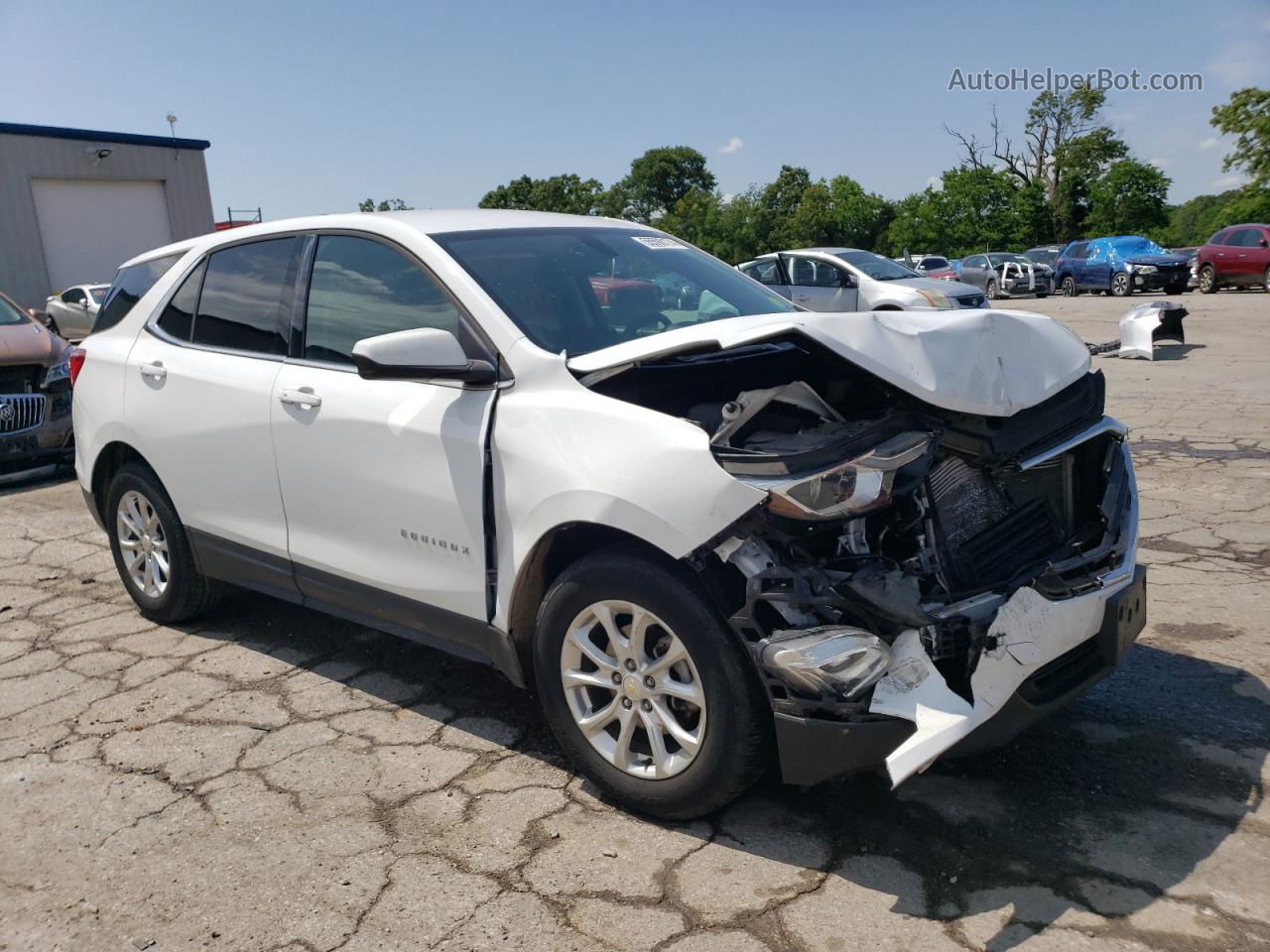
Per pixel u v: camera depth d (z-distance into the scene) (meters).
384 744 3.46
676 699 2.83
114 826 2.99
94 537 6.23
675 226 78.94
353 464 3.44
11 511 6.99
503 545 3.03
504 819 2.96
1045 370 3.00
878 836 2.78
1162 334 12.10
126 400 4.38
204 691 3.92
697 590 2.62
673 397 3.14
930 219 61.34
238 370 3.89
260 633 4.53
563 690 2.99
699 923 2.45
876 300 13.37
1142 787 2.96
